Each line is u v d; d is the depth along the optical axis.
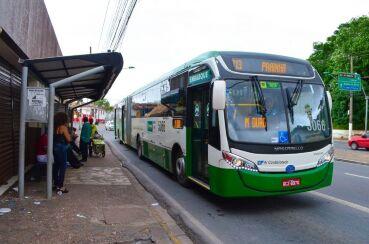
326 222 7.38
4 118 9.37
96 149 16.81
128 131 21.53
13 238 5.78
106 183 10.38
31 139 12.90
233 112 7.71
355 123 48.41
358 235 6.61
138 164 15.73
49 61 8.23
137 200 8.44
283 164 7.70
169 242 5.84
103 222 6.70
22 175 8.21
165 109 12.24
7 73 9.66
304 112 8.18
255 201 9.09
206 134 8.85
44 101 8.29
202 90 9.11
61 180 8.93
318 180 8.03
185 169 10.12
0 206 7.58
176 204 8.81
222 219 7.61
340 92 46.75
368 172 14.58
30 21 9.77
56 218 6.85
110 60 8.70
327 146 8.27
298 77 8.35
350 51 43.81
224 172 7.56
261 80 8.03
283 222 7.39
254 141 7.61
